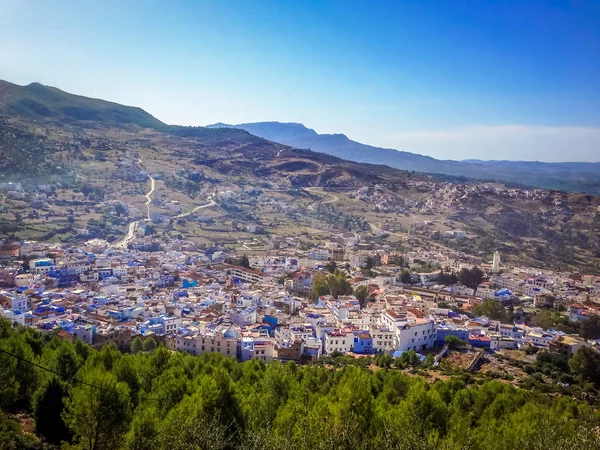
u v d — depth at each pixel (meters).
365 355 175.00
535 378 155.62
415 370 153.62
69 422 75.44
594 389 148.12
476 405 106.25
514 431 80.25
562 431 79.62
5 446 72.00
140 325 184.75
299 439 65.00
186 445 65.69
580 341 189.12
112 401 74.25
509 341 191.62
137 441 69.81
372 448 66.38
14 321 167.62
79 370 94.38
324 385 105.50
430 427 80.38
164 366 107.31
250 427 75.62
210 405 77.25
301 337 180.00
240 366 122.06
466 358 171.75
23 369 95.94
